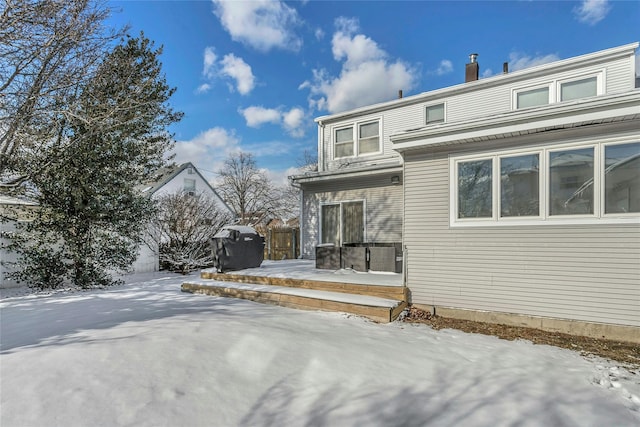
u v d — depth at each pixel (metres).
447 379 3.05
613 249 4.29
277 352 3.47
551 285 4.64
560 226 4.59
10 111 7.27
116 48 8.77
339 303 5.48
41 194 8.35
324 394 2.70
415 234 5.68
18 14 6.74
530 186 4.81
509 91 9.32
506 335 4.48
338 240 10.66
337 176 10.04
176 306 5.87
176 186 21.00
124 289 8.27
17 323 4.90
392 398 2.67
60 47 7.42
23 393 2.44
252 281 7.35
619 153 4.25
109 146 8.69
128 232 9.46
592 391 2.86
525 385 2.95
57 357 3.11
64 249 8.65
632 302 4.18
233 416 2.33
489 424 2.34
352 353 3.57
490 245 5.07
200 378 2.82
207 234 12.30
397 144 5.69
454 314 5.30
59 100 7.79
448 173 5.43
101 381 2.65
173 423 2.20
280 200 33.19
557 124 4.42
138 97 8.84
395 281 6.17
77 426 2.10
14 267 9.08
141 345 3.44
